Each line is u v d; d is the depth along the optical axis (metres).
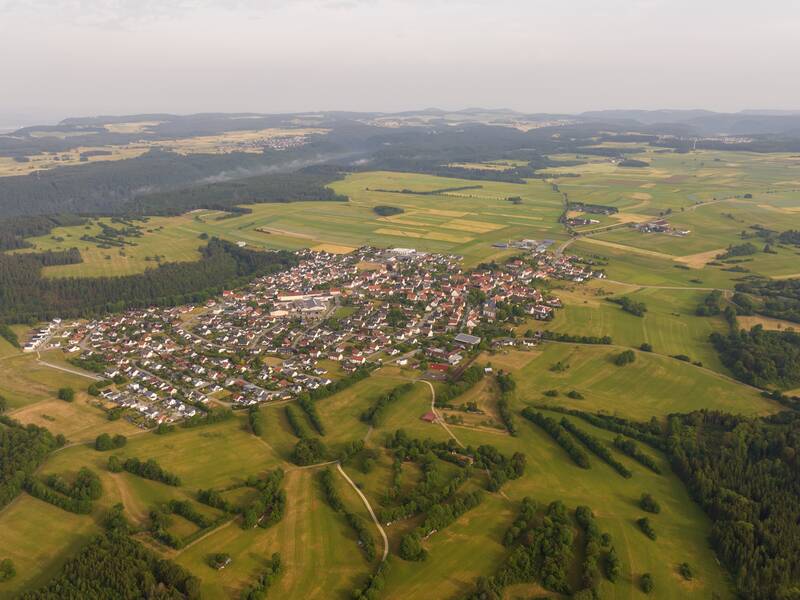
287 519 168.62
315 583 145.25
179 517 168.62
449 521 167.38
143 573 143.38
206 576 146.75
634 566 153.88
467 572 149.50
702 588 148.00
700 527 170.75
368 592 139.75
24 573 148.50
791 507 172.62
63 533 162.75
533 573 149.88
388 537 161.38
